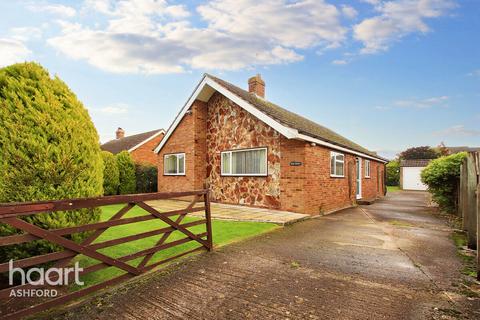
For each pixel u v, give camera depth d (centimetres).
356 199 1455
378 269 410
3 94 346
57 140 361
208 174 1328
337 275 386
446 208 1022
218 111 1289
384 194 2192
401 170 3300
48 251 341
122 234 634
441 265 429
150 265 403
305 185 934
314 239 597
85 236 381
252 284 354
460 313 280
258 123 1102
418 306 296
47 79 388
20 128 336
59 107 374
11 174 325
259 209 1030
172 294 325
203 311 286
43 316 274
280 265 427
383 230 699
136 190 1744
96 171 411
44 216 336
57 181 356
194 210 479
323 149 1062
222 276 382
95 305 298
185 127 1367
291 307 294
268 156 1058
